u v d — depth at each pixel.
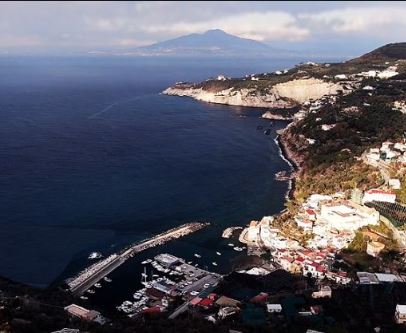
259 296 142.25
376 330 119.38
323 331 118.50
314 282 152.88
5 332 99.75
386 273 150.38
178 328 120.88
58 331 104.62
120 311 141.25
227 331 118.19
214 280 158.75
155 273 164.12
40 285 155.75
